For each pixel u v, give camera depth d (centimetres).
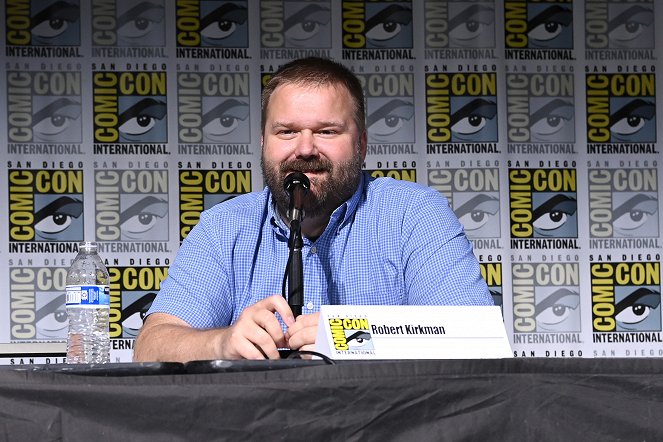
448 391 225
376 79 797
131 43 784
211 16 790
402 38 799
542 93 802
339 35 797
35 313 763
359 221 437
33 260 766
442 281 408
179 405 220
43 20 779
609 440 226
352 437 222
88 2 783
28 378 220
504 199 796
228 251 436
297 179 360
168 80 785
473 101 800
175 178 781
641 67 805
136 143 780
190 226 780
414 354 273
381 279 431
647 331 792
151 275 775
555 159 800
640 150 802
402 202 438
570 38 805
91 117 778
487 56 802
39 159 772
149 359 358
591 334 791
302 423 221
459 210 795
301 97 411
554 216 796
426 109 797
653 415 227
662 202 799
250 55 792
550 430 226
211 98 788
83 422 219
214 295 426
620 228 798
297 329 306
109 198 775
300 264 344
